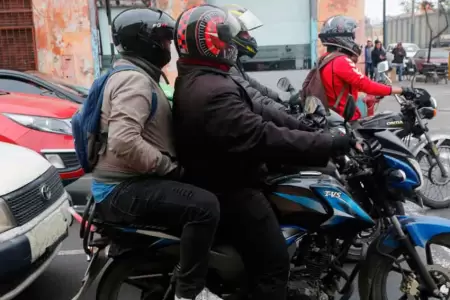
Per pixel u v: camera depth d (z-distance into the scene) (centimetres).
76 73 1223
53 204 359
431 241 296
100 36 1226
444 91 1798
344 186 288
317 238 285
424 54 2592
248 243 267
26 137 532
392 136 304
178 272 254
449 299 288
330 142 246
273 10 1212
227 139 245
